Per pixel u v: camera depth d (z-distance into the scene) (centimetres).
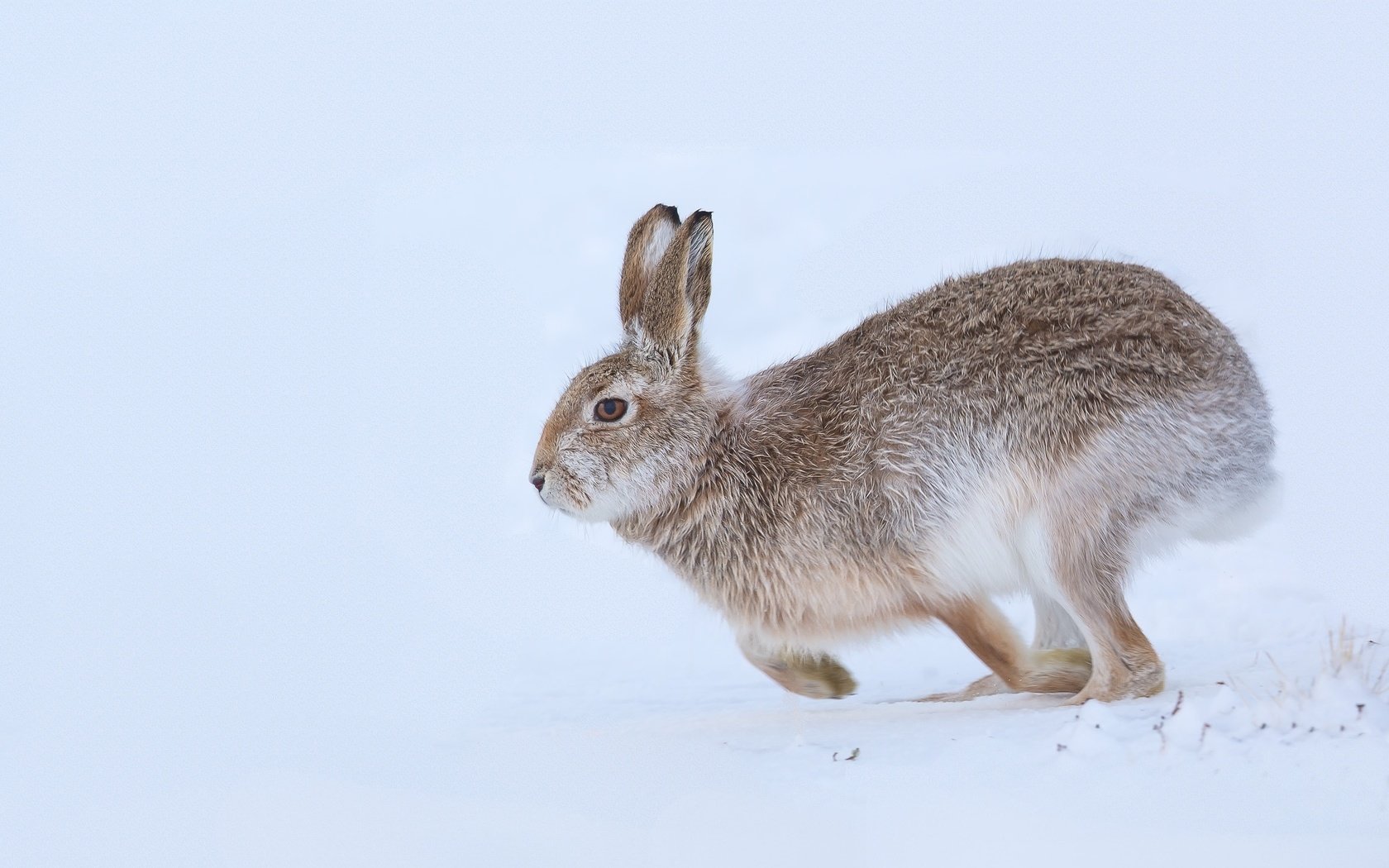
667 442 2062
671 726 2036
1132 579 1883
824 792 1533
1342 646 1944
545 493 2089
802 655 2173
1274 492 2008
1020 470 1889
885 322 2070
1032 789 1476
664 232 2175
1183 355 1883
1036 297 1947
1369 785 1396
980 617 1966
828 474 1991
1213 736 1541
